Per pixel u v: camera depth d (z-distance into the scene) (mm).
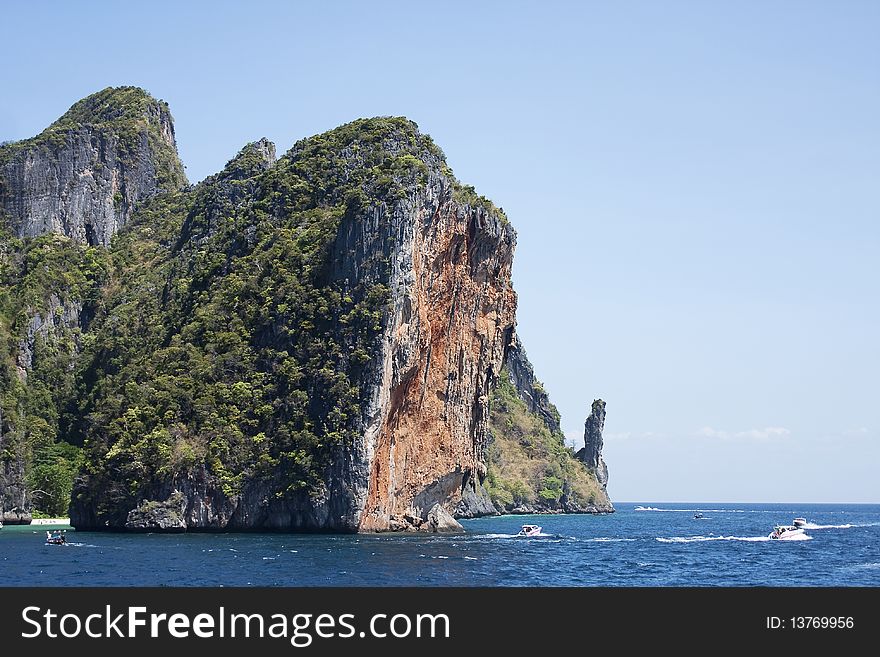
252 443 160125
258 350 171750
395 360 158500
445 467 173000
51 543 127438
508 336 193750
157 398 166125
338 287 164750
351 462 151750
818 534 192625
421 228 165250
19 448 192750
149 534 150375
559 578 97312
